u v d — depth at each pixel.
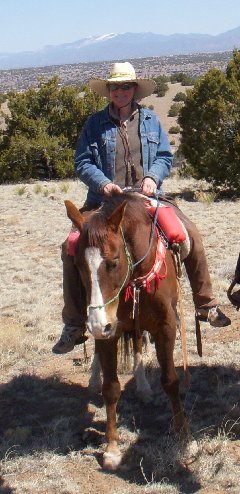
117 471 4.84
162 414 5.75
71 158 31.52
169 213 4.98
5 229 15.70
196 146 22.55
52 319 8.69
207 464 4.79
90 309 4.05
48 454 5.09
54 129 32.66
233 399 5.95
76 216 4.25
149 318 4.78
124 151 5.35
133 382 6.46
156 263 4.66
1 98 77.94
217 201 20.36
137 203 4.78
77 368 6.98
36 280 10.74
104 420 5.72
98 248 4.06
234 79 22.28
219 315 5.47
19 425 5.73
